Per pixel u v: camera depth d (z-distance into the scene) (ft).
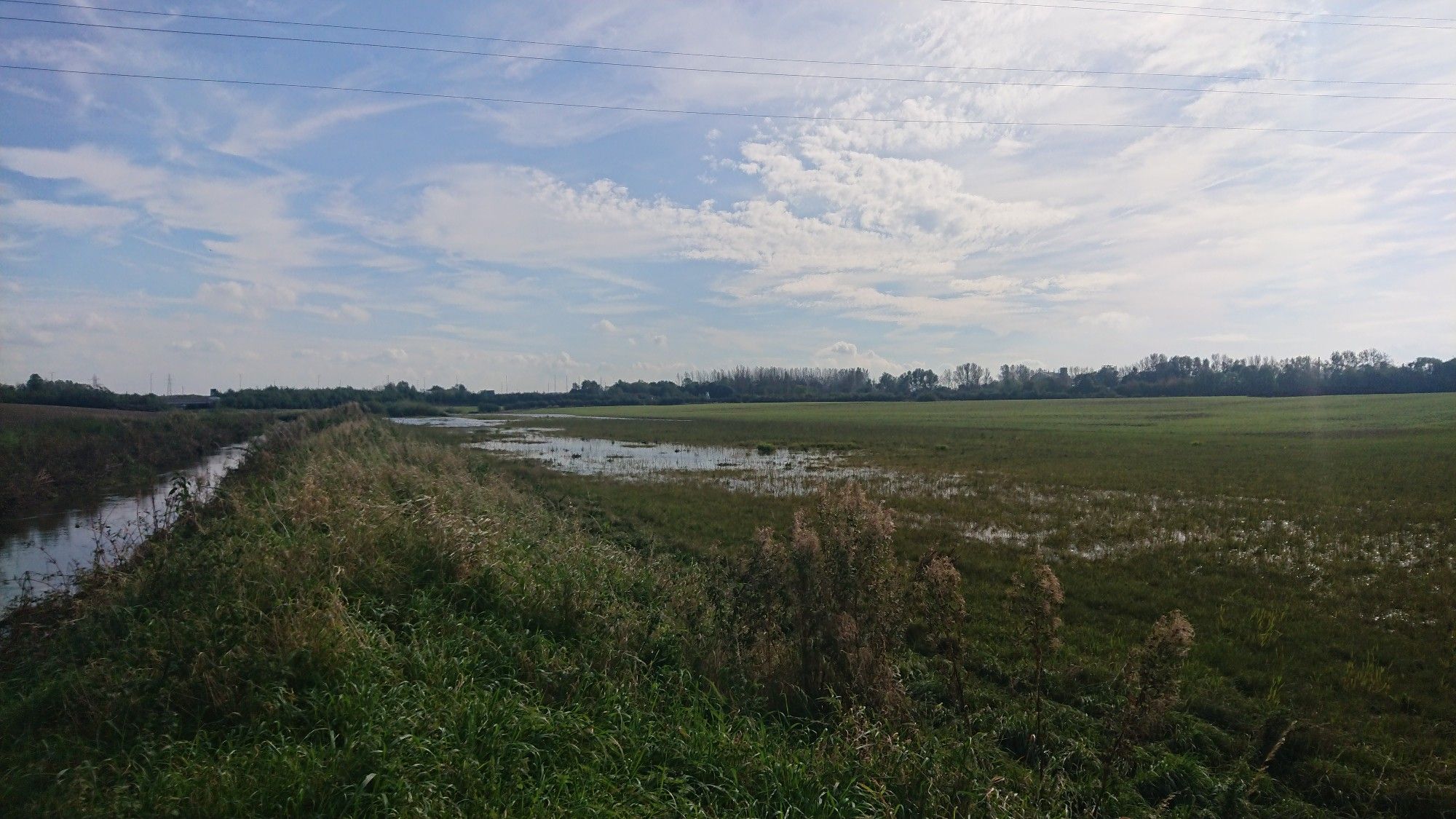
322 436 96.63
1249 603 37.14
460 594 27.43
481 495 52.54
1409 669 28.48
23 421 115.34
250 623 21.88
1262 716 24.31
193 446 127.54
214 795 15.24
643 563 40.14
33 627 27.58
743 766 18.04
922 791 17.46
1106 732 22.68
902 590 24.52
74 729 18.81
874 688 22.39
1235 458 107.76
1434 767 21.18
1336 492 74.08
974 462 107.24
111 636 24.44
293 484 47.29
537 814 15.12
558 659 23.16
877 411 323.16
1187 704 25.29
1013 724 22.99
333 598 23.04
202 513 46.68
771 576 25.46
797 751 19.17
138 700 19.07
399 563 28.55
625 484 84.38
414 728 17.58
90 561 46.83
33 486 71.82
